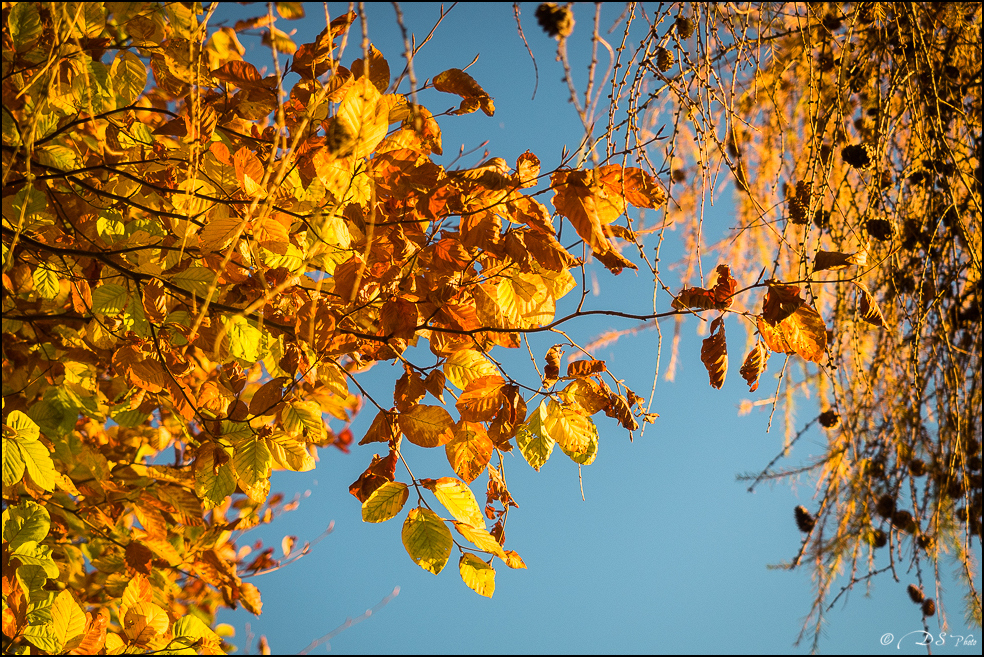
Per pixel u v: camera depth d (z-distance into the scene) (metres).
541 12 1.90
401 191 1.93
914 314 2.32
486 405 1.97
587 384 1.99
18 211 2.01
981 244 2.28
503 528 2.01
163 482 2.22
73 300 2.09
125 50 1.98
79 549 2.30
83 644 2.01
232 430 1.99
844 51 2.14
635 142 1.95
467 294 1.98
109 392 2.22
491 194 1.93
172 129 1.95
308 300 1.98
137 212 2.06
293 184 1.95
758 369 1.95
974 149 2.36
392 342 1.98
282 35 1.99
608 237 1.93
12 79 2.01
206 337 1.97
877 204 2.22
